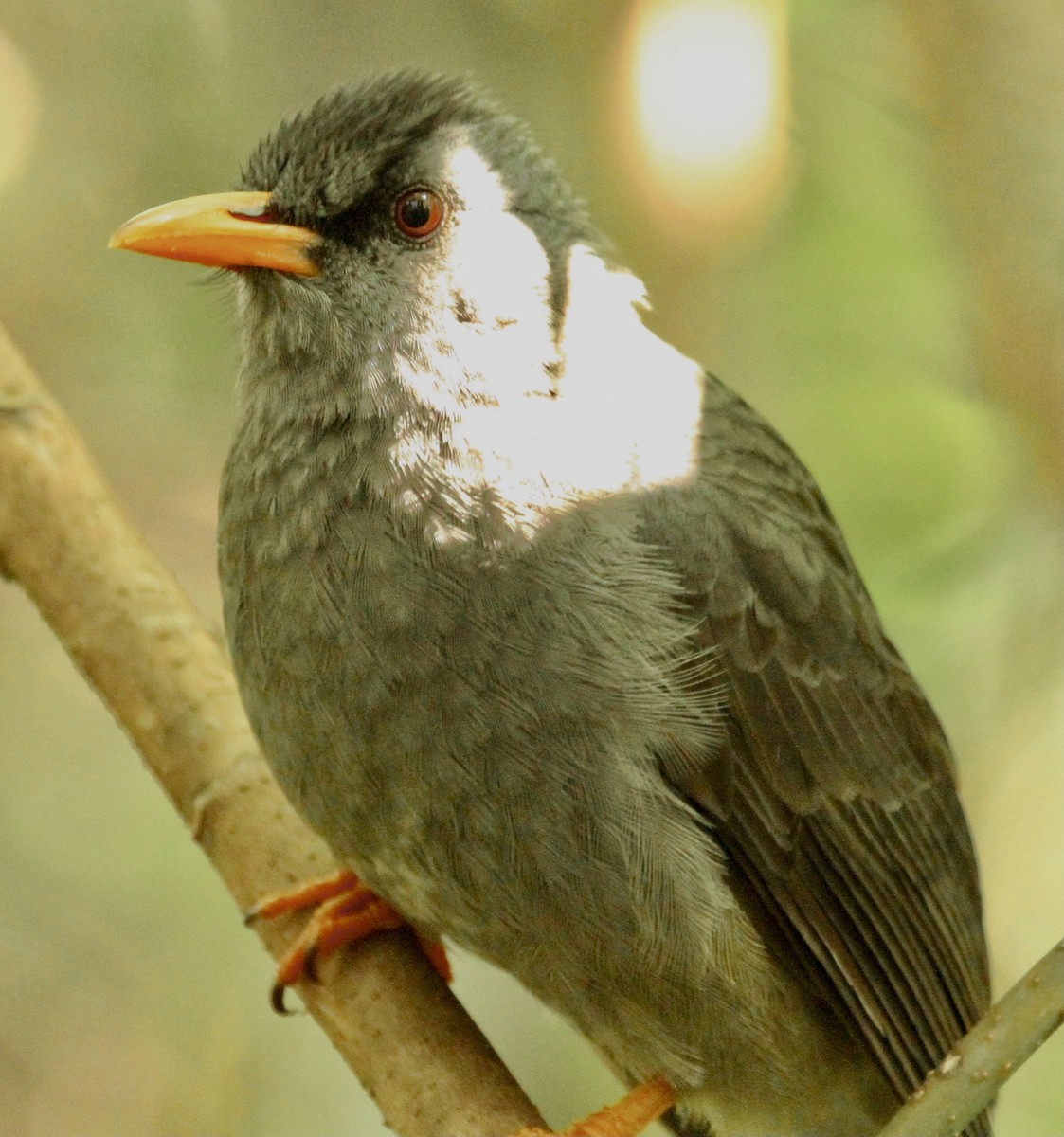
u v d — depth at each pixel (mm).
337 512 9867
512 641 9531
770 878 10250
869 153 14383
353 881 10305
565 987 10000
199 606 15859
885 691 10891
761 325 14531
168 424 15906
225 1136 14844
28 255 15469
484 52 14391
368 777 9656
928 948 10859
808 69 14070
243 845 10383
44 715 16391
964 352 14406
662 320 14133
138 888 15727
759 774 10234
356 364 10188
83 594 10555
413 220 10312
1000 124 13453
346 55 14633
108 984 15422
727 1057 10141
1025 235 13445
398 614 9586
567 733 9516
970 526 13977
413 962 10109
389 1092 9711
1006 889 14406
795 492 10867
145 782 16141
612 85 13797
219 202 10438
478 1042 9766
